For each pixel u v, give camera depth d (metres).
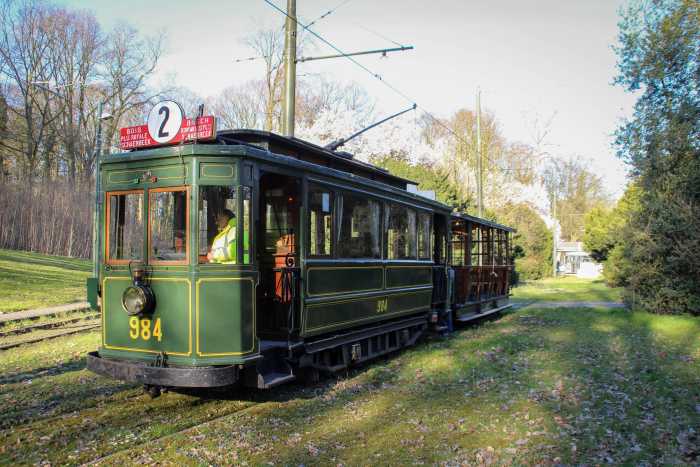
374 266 9.63
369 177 10.68
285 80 12.24
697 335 13.09
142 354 6.53
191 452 5.23
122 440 5.57
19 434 5.71
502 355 10.34
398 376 8.73
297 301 7.55
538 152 42.34
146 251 6.57
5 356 9.84
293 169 7.43
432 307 13.04
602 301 22.98
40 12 34.09
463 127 40.81
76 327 13.29
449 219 14.02
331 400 7.22
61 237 30.30
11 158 34.75
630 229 17.03
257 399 7.20
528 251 44.31
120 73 35.59
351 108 33.06
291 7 12.16
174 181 6.47
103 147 35.28
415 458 5.17
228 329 6.34
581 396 7.36
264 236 7.92
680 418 6.46
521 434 5.84
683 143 15.77
